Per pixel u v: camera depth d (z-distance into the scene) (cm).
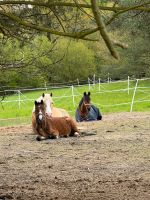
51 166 1268
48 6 532
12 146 1714
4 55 657
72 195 936
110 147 1571
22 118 3181
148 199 881
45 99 2048
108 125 2247
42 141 1841
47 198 915
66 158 1399
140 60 4462
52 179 1103
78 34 499
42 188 1013
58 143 1753
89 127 2206
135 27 2380
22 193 967
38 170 1228
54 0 546
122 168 1209
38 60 667
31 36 631
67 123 1942
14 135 2073
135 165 1242
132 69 4897
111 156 1397
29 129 2323
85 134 1948
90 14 541
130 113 2942
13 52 662
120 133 1925
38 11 607
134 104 3506
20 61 649
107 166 1242
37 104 1909
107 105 3525
